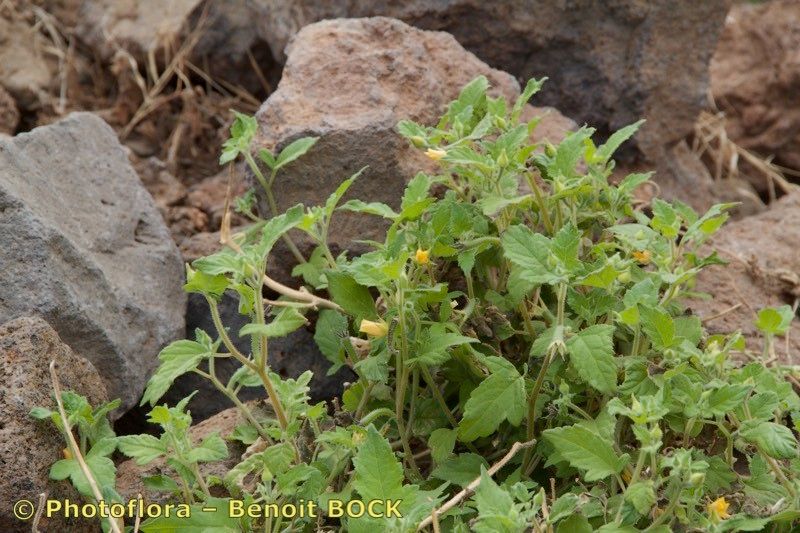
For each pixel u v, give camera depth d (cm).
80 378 491
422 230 477
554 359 464
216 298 460
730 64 931
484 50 741
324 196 569
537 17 729
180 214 700
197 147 818
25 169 544
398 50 614
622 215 530
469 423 448
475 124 543
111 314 536
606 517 429
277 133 571
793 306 623
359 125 564
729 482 441
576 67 750
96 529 469
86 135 596
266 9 790
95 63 869
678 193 782
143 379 549
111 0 859
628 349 496
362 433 449
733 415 449
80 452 461
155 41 831
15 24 846
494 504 392
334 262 514
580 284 456
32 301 502
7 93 792
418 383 506
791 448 414
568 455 419
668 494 413
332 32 619
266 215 577
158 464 493
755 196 858
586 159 523
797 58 899
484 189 503
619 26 738
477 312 496
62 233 519
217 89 856
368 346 500
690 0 741
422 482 479
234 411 532
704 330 539
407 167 574
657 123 762
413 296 457
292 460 466
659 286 496
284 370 592
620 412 411
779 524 433
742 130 922
